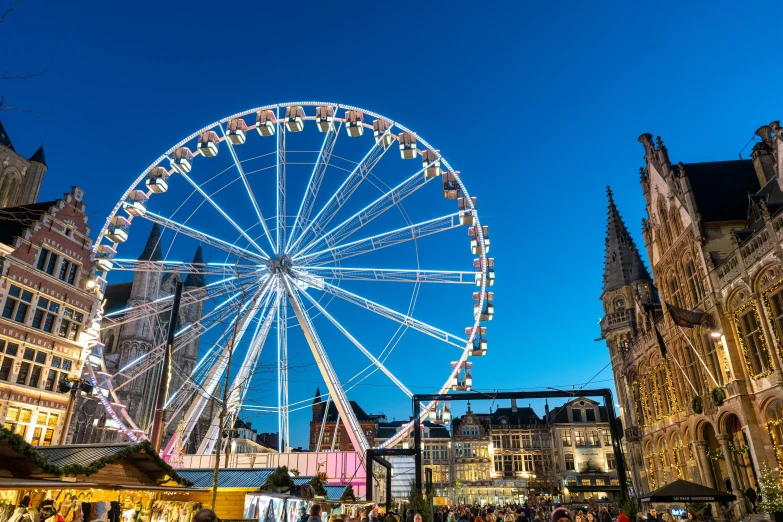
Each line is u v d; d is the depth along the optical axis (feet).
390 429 529.04
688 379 129.59
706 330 120.47
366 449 129.18
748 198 127.03
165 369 98.37
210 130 142.00
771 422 99.96
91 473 58.54
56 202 135.54
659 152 143.74
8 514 47.55
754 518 100.07
